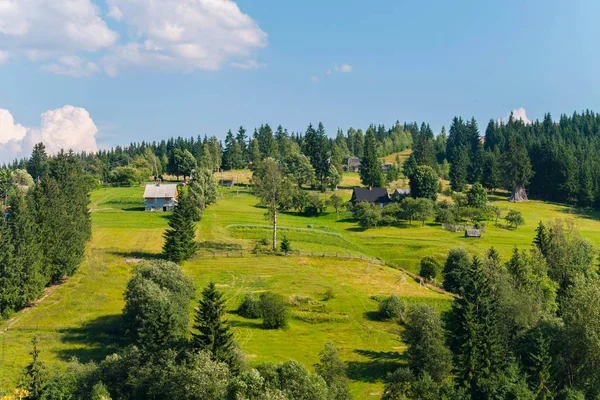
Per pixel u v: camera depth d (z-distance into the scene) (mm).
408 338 62031
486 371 59500
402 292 90562
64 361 57688
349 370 62250
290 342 68688
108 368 51906
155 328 56562
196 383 46438
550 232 104312
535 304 72500
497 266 84188
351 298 86375
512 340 67625
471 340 60406
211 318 53094
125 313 67375
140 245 111250
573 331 64688
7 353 59094
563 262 98500
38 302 77062
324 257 110625
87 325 68812
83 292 81562
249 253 109750
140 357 52688
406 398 54562
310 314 79000
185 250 100562
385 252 121812
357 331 74688
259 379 46000
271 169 117500
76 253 91312
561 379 64688
